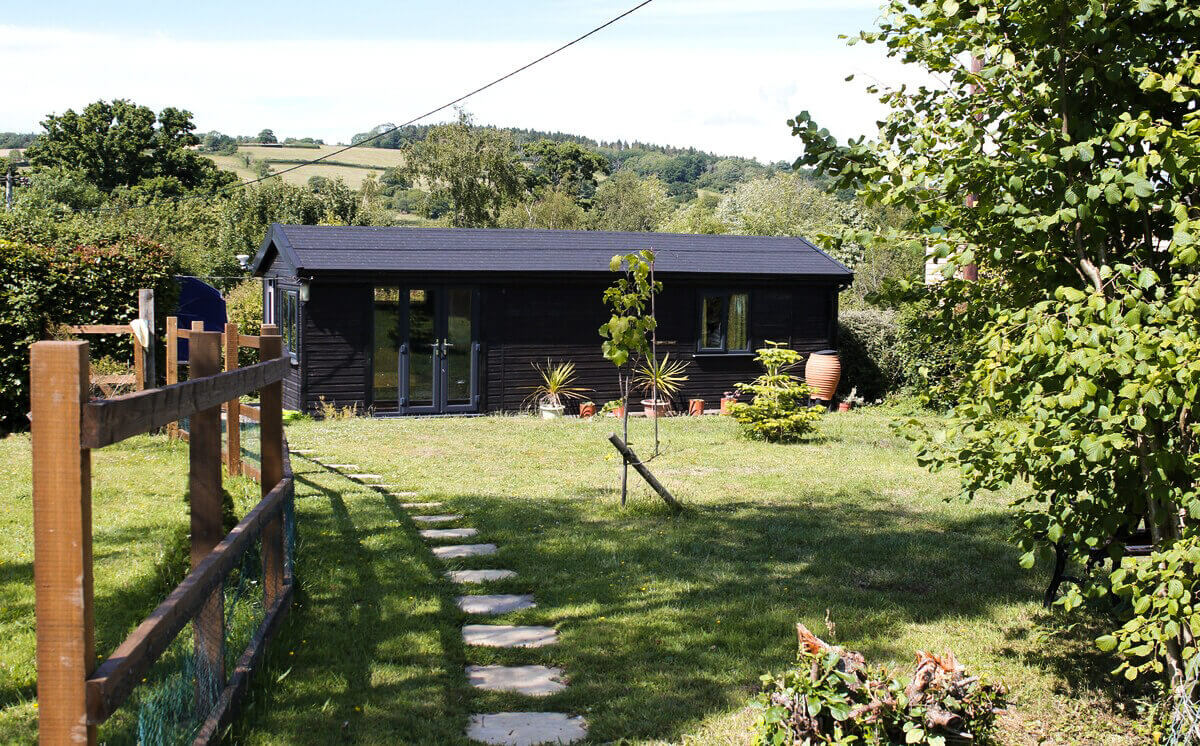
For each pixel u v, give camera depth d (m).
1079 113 4.66
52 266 13.88
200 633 4.09
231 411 9.86
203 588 3.88
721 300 20.56
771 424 14.93
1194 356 3.65
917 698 4.34
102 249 14.53
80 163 63.19
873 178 4.93
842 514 9.81
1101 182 4.17
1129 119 4.11
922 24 4.77
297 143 110.38
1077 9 4.27
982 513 9.86
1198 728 4.10
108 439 3.01
